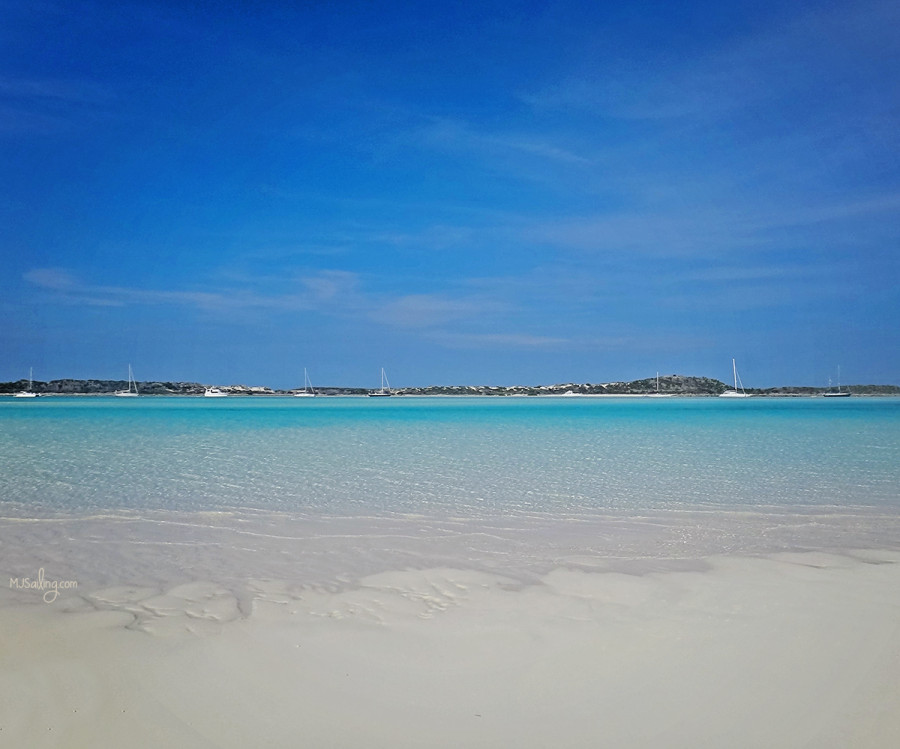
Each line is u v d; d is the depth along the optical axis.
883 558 8.50
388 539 9.70
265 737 4.01
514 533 10.09
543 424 39.28
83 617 6.17
